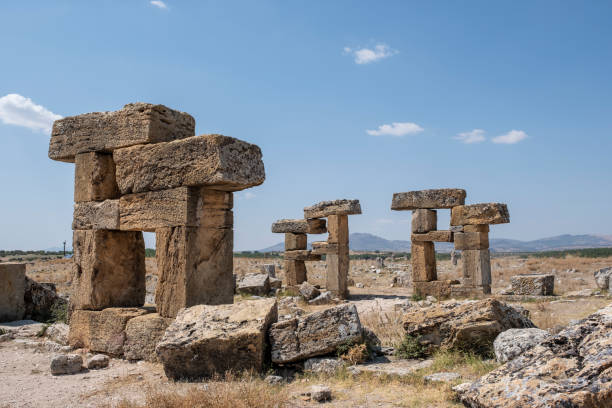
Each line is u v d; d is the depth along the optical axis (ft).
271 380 21.90
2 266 42.88
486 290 56.13
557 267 111.45
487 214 55.52
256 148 27.89
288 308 49.70
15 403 20.52
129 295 32.22
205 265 27.43
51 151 32.89
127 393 21.45
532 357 16.37
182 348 22.99
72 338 31.22
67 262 137.49
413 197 60.34
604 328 15.79
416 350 25.41
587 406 13.39
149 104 28.55
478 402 15.97
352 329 23.73
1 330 37.11
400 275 82.33
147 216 28.04
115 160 29.55
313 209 64.44
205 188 27.50
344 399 19.34
